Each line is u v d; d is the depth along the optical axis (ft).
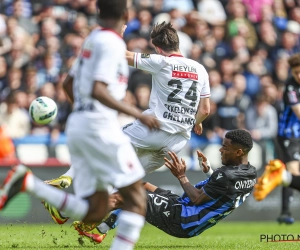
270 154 159.53
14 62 179.22
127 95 169.58
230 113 177.27
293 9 222.28
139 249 80.84
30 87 171.83
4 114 164.55
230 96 179.52
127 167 55.98
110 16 57.62
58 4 191.42
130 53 84.69
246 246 85.46
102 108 55.47
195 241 95.04
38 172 147.74
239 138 81.00
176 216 82.33
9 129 163.43
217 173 81.10
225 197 81.35
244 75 193.77
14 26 184.24
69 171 83.46
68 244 86.63
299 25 217.97
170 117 85.35
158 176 151.12
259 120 181.37
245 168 82.02
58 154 154.30
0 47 180.86
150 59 84.38
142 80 173.78
